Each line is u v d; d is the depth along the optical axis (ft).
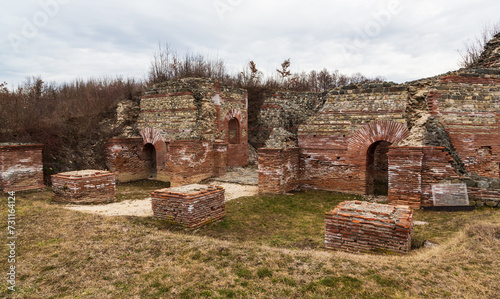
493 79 41.22
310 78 121.80
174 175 56.59
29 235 26.48
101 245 24.50
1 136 51.65
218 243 25.18
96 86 94.48
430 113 41.34
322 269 19.11
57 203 40.40
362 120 45.19
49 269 20.63
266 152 45.93
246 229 32.14
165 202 31.83
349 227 23.66
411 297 15.35
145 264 21.18
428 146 36.06
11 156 45.70
